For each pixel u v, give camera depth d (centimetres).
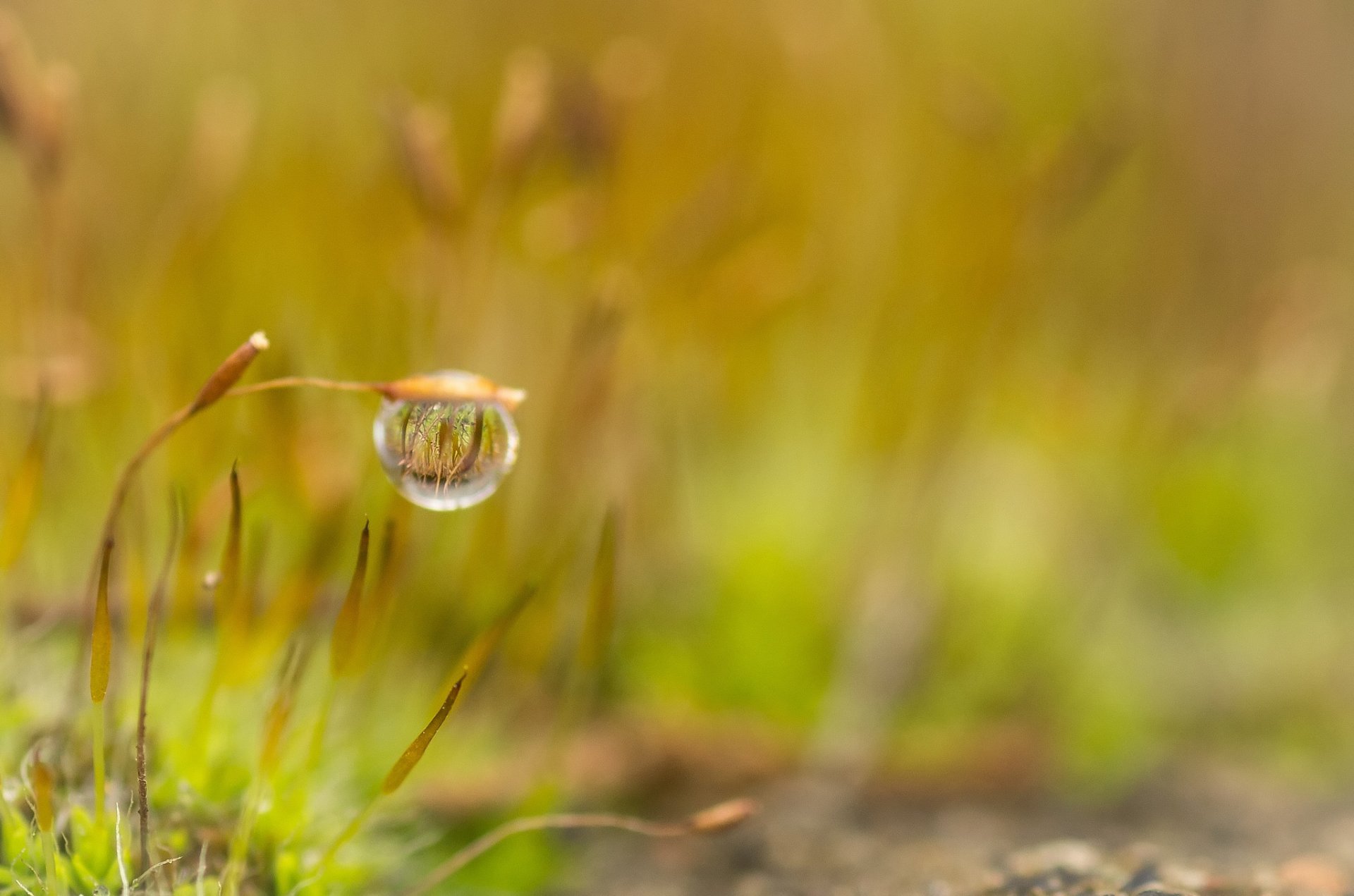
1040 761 9
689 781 9
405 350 9
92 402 9
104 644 7
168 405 8
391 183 9
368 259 9
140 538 7
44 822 7
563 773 9
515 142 8
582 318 9
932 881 8
